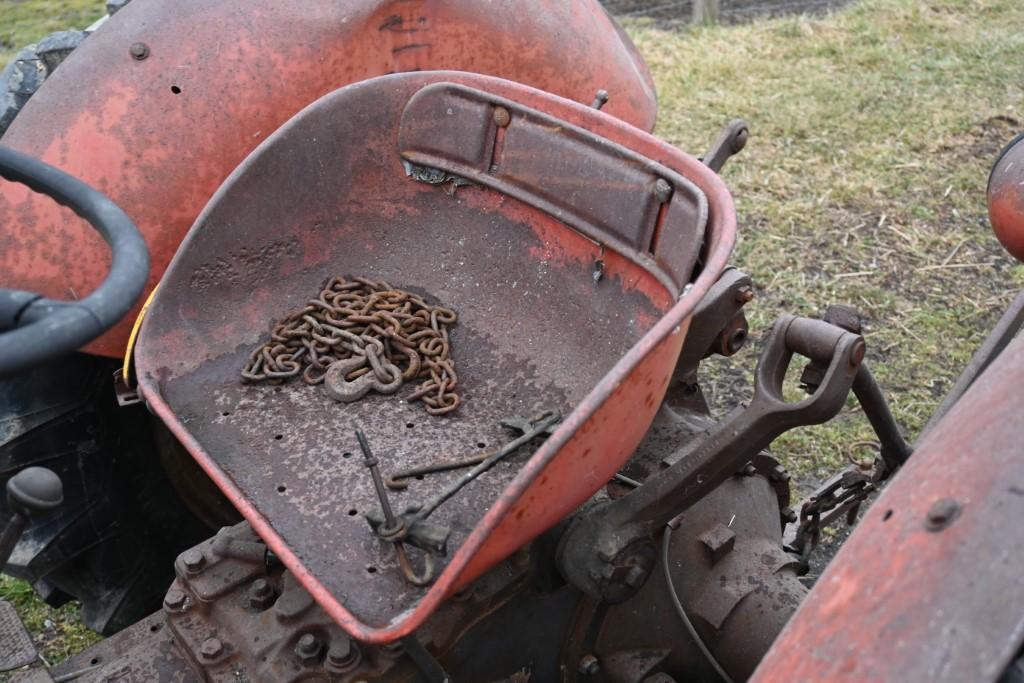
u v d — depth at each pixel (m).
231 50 2.01
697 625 1.98
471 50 2.23
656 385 1.45
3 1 6.95
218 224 1.86
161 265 2.02
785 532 2.40
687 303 1.36
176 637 1.71
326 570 1.49
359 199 2.00
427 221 2.03
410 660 1.60
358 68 2.10
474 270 1.97
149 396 1.70
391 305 1.95
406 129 2.00
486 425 1.78
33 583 2.19
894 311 3.87
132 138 1.97
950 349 3.65
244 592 1.73
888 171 4.83
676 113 5.36
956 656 0.93
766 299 3.93
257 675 1.60
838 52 6.18
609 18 2.81
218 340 1.87
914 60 6.04
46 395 2.05
